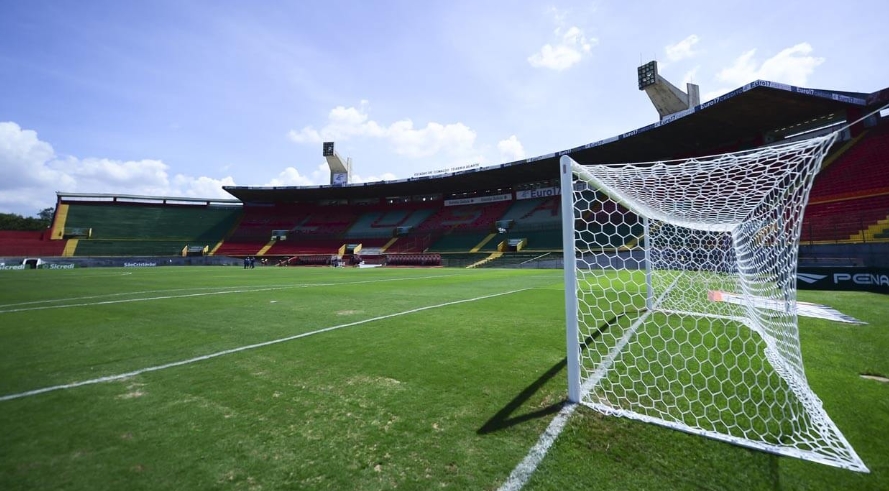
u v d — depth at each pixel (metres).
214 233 49.59
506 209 42.47
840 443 2.23
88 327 5.87
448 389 3.17
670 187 4.39
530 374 3.53
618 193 4.63
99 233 44.88
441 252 39.34
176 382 3.40
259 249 46.34
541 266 30.50
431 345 4.62
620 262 23.14
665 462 2.09
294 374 3.59
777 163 3.43
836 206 18.41
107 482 1.94
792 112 21.72
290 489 1.87
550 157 31.38
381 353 4.29
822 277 10.04
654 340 4.65
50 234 43.16
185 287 12.77
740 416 2.60
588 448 2.24
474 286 12.81
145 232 47.03
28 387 3.29
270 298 9.54
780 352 3.78
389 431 2.46
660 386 3.17
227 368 3.79
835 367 3.53
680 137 25.95
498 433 2.42
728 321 5.69
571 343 2.93
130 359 4.12
